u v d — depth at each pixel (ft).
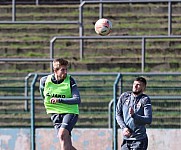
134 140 116.67
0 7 195.93
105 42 180.75
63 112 115.55
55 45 181.88
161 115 151.02
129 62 172.86
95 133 144.36
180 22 187.32
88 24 188.34
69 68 173.17
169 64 172.04
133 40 180.34
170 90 151.74
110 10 193.16
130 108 112.98
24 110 157.48
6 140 145.38
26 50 180.55
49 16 192.44
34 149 144.66
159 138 144.15
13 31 188.03
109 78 157.48
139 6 193.16
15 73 170.40
